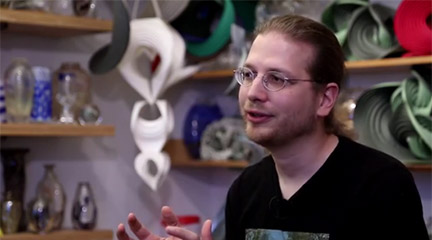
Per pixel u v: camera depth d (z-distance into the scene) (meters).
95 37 3.31
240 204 1.59
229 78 3.42
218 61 3.25
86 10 2.95
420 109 2.52
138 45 3.12
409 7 2.50
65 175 3.20
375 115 2.64
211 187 3.72
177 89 3.58
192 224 3.42
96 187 3.31
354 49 2.73
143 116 3.40
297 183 1.47
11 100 2.80
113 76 3.35
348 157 1.43
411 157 2.57
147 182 3.16
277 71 1.37
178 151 3.53
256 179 1.57
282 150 1.43
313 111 1.42
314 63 1.40
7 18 2.70
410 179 1.39
